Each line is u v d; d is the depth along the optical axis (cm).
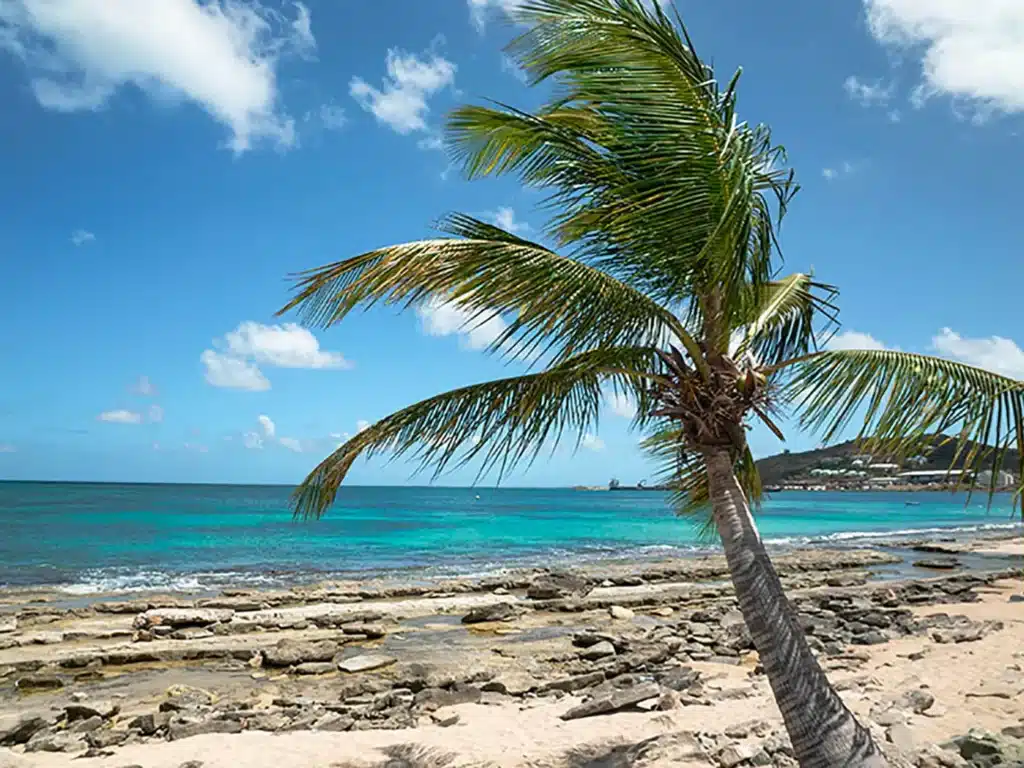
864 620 1409
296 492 606
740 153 436
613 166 525
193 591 1892
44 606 1647
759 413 533
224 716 853
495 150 631
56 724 839
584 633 1304
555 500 11688
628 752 667
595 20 492
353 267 486
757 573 493
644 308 499
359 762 679
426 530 4422
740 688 930
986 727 709
